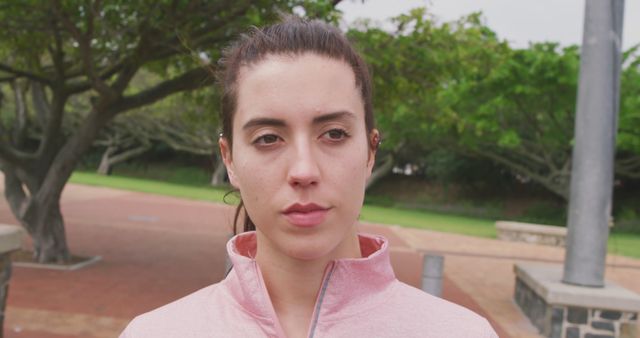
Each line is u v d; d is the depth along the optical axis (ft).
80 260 27.78
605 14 18.07
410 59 22.95
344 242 3.48
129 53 22.88
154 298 21.65
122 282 23.93
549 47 55.83
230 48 3.80
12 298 20.18
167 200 68.54
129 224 43.96
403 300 3.49
